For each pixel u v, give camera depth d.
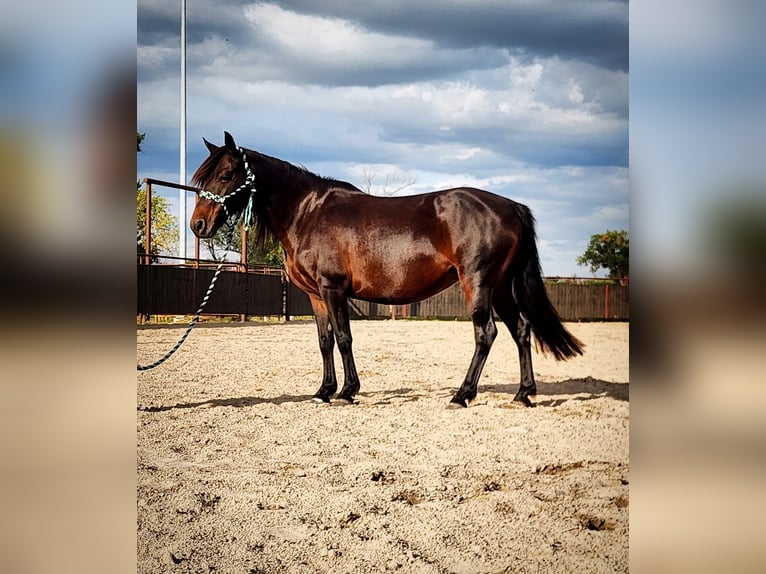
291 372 7.01
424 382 6.62
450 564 2.80
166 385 6.20
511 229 5.18
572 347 5.45
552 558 2.93
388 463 4.00
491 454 4.22
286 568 2.72
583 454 4.23
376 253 5.26
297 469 3.85
